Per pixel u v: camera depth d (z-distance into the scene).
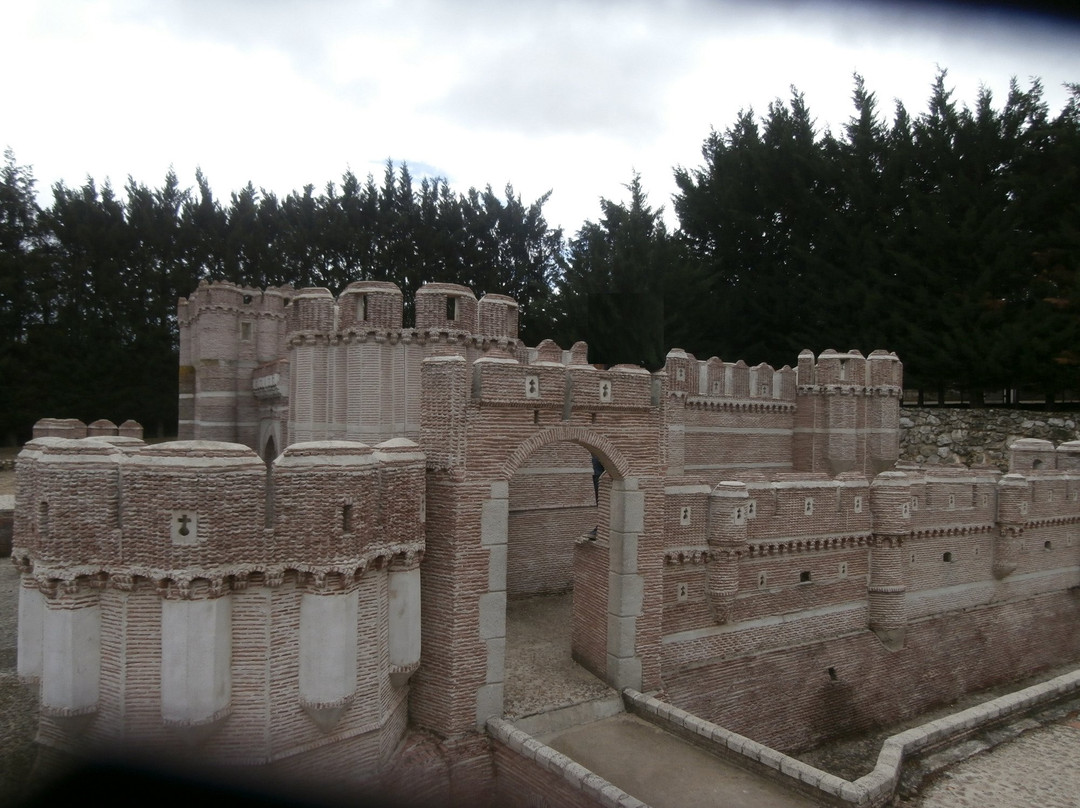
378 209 72.88
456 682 15.86
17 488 13.61
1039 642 30.86
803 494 23.44
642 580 18.69
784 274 55.16
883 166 51.28
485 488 16.11
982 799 16.38
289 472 12.88
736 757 15.77
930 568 27.06
